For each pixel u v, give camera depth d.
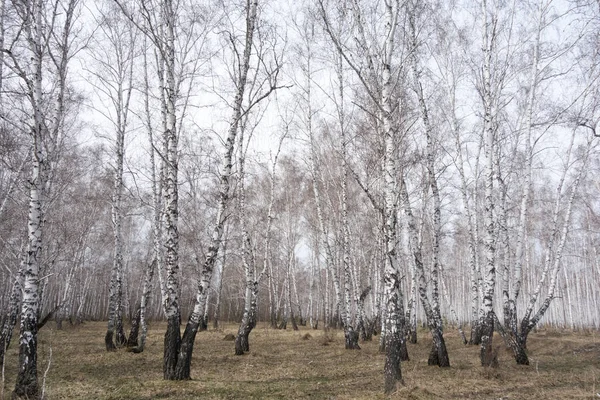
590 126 14.35
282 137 22.61
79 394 9.49
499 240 23.31
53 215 22.05
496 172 18.12
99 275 39.97
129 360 14.98
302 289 55.44
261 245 37.91
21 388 8.70
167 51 12.43
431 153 15.99
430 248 31.19
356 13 11.94
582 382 11.39
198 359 15.64
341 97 19.83
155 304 52.84
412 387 9.73
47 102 13.93
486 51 14.67
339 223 25.97
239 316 57.00
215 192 25.17
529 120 16.59
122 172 19.19
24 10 10.23
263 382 11.24
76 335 25.55
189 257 32.19
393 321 9.80
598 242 38.16
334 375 12.44
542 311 15.80
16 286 13.73
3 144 14.42
